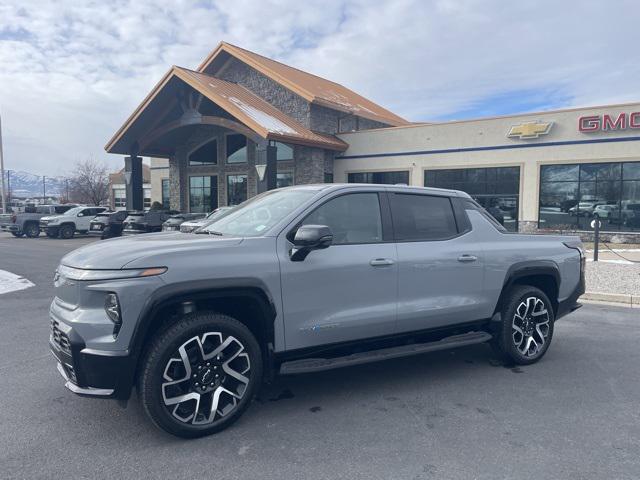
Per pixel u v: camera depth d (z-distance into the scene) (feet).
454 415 13.30
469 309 16.12
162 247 12.01
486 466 10.68
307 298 13.12
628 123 61.46
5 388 15.11
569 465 10.71
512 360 17.20
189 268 11.66
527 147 68.80
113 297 11.06
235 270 12.12
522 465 10.71
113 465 10.69
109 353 11.00
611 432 12.29
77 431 12.27
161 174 125.08
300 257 12.85
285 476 10.29
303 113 84.33
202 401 12.13
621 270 37.65
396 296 14.58
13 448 11.43
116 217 81.05
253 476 10.29
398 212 15.25
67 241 79.87
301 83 91.45
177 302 11.57
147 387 11.26
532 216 68.74
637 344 20.03
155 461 10.86
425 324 15.34
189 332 11.62
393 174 81.25
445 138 75.61
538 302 17.52
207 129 99.50
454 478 10.21
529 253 17.46
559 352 18.99
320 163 83.30
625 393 14.87
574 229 65.98
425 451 11.34
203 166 100.63
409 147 79.00
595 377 16.25
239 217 14.97
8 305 27.37
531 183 68.64
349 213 14.43
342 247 13.85
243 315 13.17
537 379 16.07
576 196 65.87
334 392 14.92
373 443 11.72
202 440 11.84
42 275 39.09
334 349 13.87
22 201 223.92
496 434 12.18
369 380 15.97
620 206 63.16
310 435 12.11
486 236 16.85
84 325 11.09
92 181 197.16
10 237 90.89
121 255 11.57
